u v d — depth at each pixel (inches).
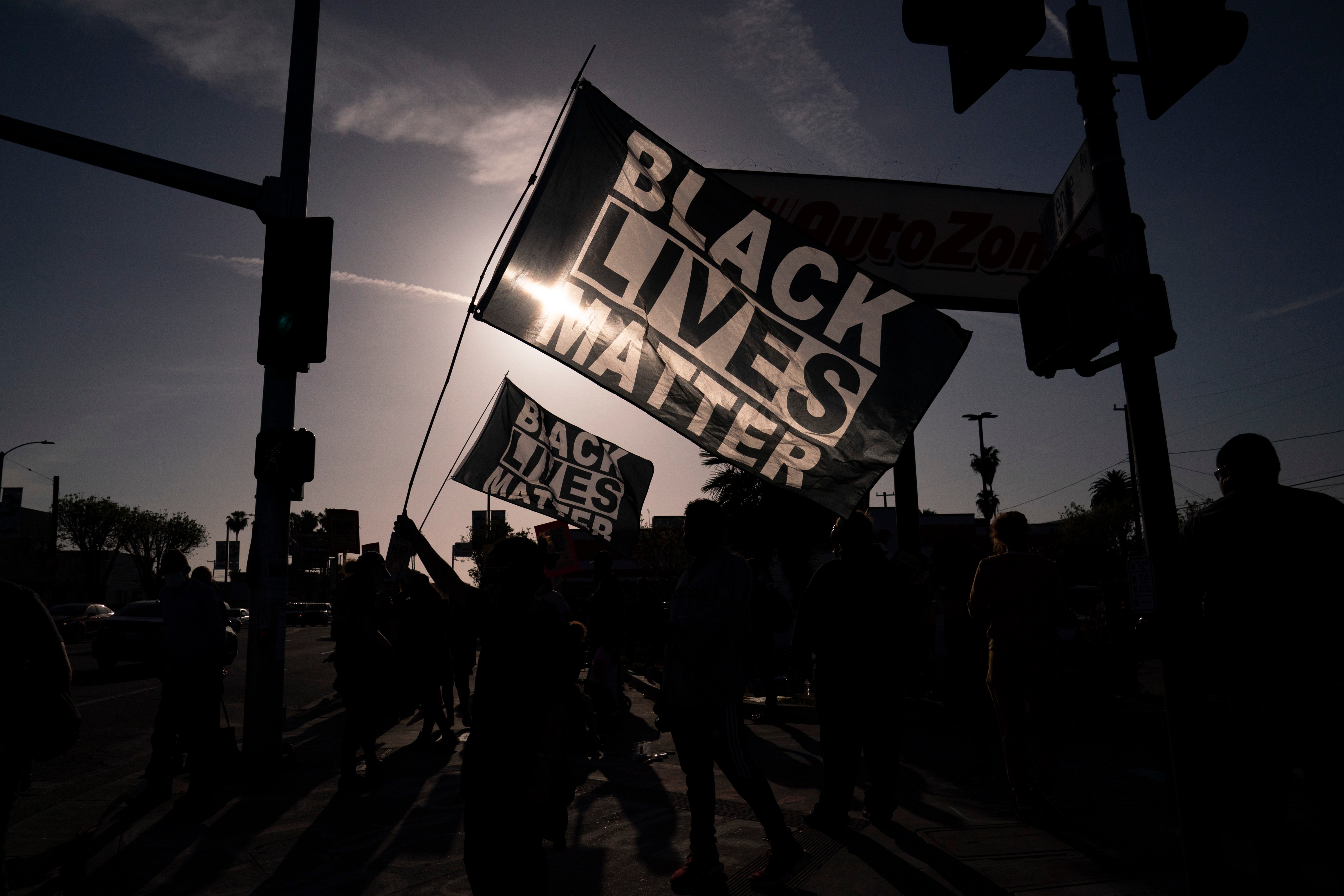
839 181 631.2
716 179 182.5
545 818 117.9
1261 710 120.3
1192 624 114.9
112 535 2906.0
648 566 1577.3
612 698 380.8
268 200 305.1
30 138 291.0
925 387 177.3
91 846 203.0
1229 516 127.0
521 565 127.5
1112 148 125.8
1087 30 128.7
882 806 201.6
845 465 175.0
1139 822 200.8
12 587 124.0
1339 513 123.1
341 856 192.7
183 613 246.7
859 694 197.3
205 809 235.9
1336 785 118.0
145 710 485.1
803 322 179.5
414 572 343.6
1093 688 373.1
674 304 178.1
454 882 174.4
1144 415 119.2
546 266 175.9
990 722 257.4
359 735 260.5
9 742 120.8
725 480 874.1
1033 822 201.6
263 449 296.8
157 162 299.7
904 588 203.9
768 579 396.8
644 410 173.2
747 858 183.3
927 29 125.9
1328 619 119.3
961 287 629.0
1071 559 2281.0
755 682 534.9
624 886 168.6
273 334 295.9
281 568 298.7
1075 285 128.8
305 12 318.0
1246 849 176.9
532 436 459.5
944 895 154.3
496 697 122.6
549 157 179.8
